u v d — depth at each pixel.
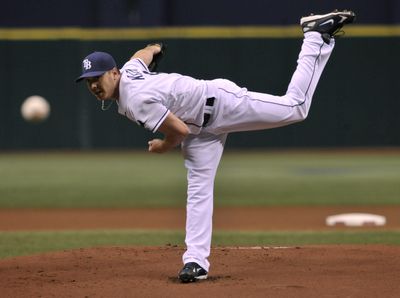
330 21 19.59
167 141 18.53
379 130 74.19
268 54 73.44
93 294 18.09
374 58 73.62
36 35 74.19
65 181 54.53
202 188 19.69
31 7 86.56
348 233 31.55
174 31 73.12
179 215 38.97
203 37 73.38
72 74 74.12
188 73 73.62
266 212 39.72
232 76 73.62
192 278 19.22
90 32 73.44
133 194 47.16
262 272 20.86
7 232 33.06
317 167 62.31
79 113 74.56
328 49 19.77
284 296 17.62
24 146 75.00
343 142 74.50
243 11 86.00
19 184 53.00
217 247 25.58
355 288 18.48
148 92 18.25
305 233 31.64
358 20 85.06
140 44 73.12
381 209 40.41
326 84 74.00
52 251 26.31
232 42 73.44
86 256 23.67
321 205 42.12
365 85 73.75
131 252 24.36
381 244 26.52
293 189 49.00
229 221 36.69
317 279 19.73
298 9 85.19
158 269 21.56
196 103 18.89
